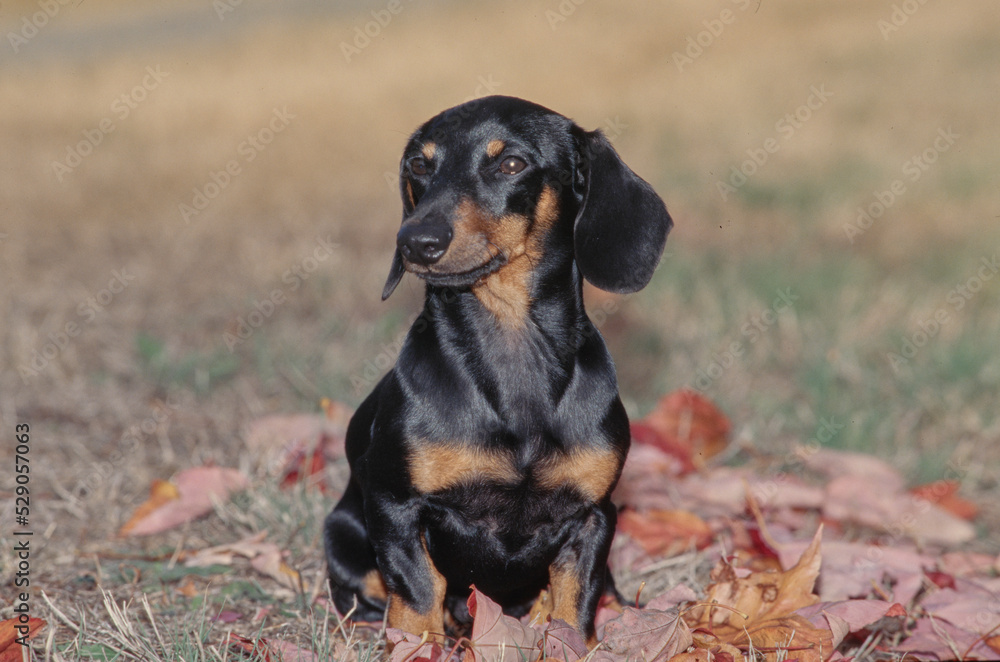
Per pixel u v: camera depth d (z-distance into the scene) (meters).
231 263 11.56
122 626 4.08
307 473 6.07
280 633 4.48
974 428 7.59
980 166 15.30
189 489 5.70
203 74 22.70
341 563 4.66
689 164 15.70
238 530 5.62
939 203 13.86
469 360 4.24
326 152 17.34
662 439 6.61
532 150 4.36
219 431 7.18
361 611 4.69
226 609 4.71
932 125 17.38
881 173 15.12
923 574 4.96
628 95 19.53
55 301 9.97
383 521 4.16
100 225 13.28
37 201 14.43
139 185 15.45
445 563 4.42
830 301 9.97
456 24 25.94
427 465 4.13
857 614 4.11
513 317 4.29
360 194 15.05
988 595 4.74
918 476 6.79
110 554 5.25
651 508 5.86
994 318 9.58
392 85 20.59
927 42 22.48
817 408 7.74
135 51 25.45
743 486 5.94
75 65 23.89
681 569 5.34
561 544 4.35
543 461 4.18
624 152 16.38
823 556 5.00
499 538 4.34
